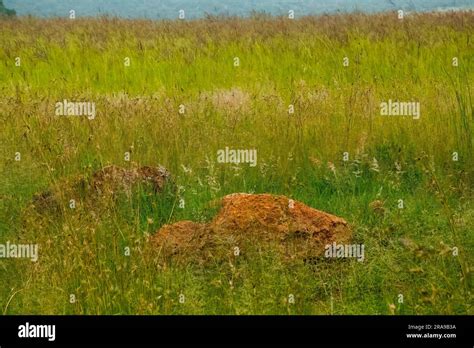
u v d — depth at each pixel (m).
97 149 8.20
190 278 5.68
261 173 8.19
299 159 8.52
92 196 7.02
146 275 5.56
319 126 9.11
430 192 7.36
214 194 7.55
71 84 12.44
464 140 8.63
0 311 5.58
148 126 8.95
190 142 8.60
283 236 6.18
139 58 15.13
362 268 5.85
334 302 5.57
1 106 9.55
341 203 7.41
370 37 16.14
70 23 19.11
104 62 14.58
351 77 12.45
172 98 10.61
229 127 9.13
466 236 6.12
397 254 5.94
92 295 5.46
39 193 7.21
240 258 5.98
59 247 5.99
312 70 13.70
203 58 15.21
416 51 14.06
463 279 5.47
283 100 10.52
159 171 7.84
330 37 16.70
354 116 9.33
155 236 6.32
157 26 18.94
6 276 5.89
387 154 8.70
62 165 7.76
